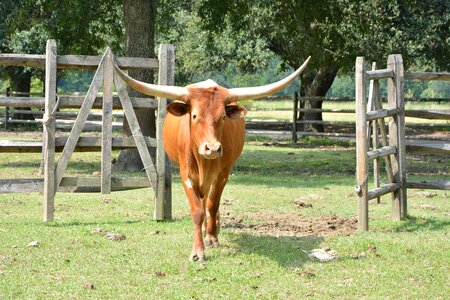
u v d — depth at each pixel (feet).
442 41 88.74
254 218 35.81
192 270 24.66
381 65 86.02
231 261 26.05
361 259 26.66
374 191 32.76
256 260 26.22
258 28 89.20
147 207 38.96
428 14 87.40
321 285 23.26
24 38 96.58
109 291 22.25
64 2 59.00
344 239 29.50
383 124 35.17
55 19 60.64
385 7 83.20
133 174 52.49
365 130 31.65
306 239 29.86
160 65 34.63
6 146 33.83
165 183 34.60
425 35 86.58
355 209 39.24
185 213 37.04
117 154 69.67
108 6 62.49
